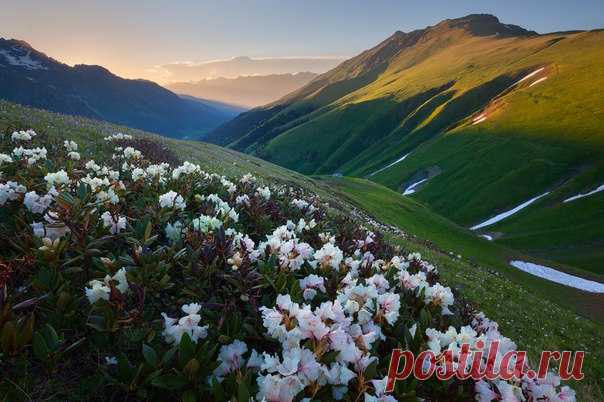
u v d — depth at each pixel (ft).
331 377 12.82
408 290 20.66
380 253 31.14
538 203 362.53
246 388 11.65
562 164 402.31
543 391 14.88
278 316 14.29
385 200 197.88
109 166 41.55
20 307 13.66
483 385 14.49
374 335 14.90
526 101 552.41
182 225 21.83
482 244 180.75
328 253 20.81
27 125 67.82
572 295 145.48
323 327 13.61
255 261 19.83
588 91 510.17
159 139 124.36
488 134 510.58
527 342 53.36
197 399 12.77
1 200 21.21
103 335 14.53
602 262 263.90
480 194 402.93
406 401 13.70
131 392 13.19
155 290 16.39
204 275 17.72
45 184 24.68
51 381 13.55
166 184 30.86
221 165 119.65
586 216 322.75
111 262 16.31
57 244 16.55
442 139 556.92
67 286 15.62
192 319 13.87
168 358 13.11
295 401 12.19
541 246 302.45
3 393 12.76
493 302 62.64
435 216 202.08
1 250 18.79
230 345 13.85
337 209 111.24
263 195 33.88
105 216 19.81
